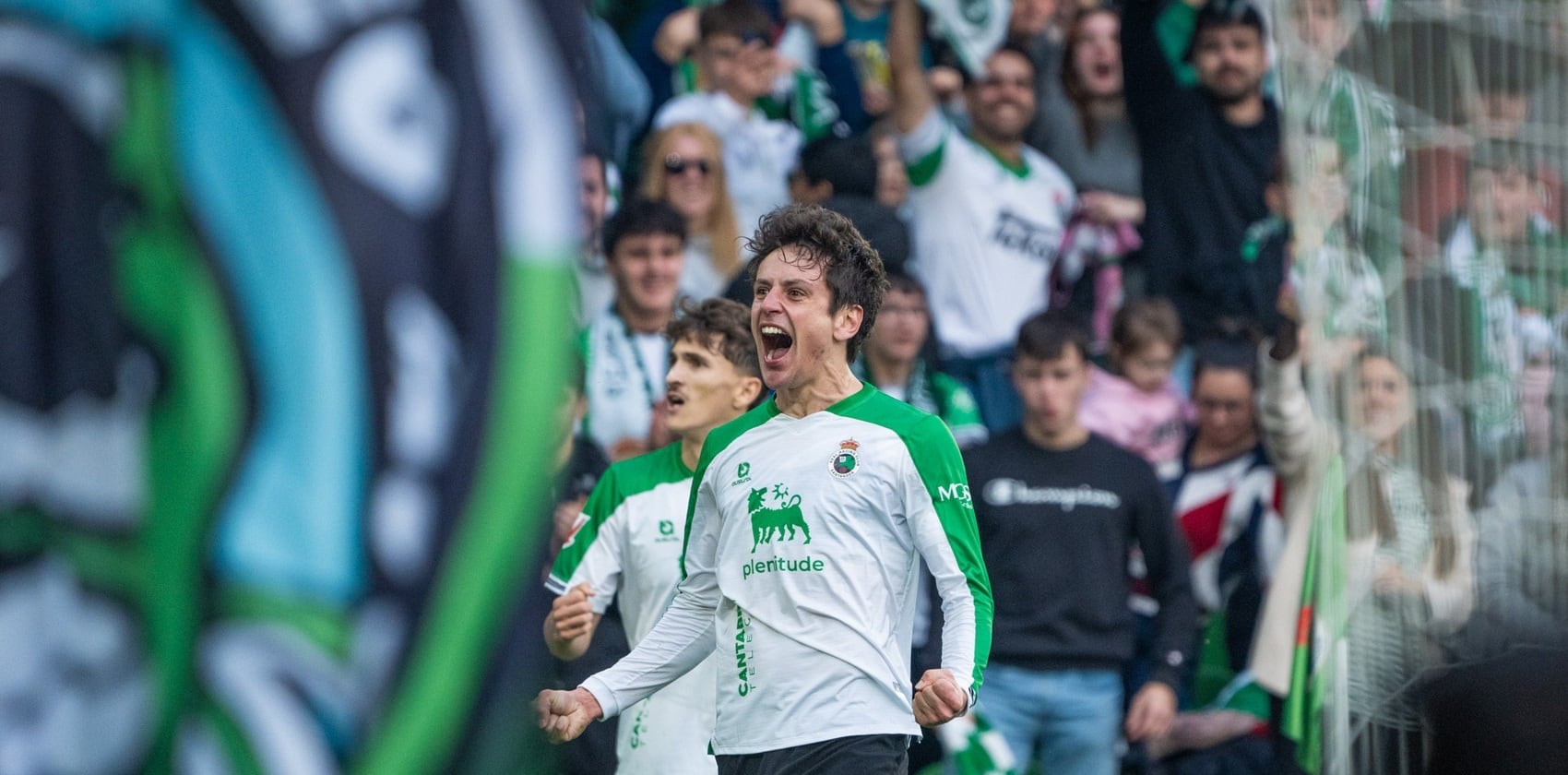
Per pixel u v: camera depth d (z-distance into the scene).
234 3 1.87
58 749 1.87
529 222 1.92
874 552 4.18
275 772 1.85
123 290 1.89
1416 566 6.01
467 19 1.91
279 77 1.86
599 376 6.58
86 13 1.90
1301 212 6.02
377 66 1.88
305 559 1.85
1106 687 6.73
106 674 1.88
